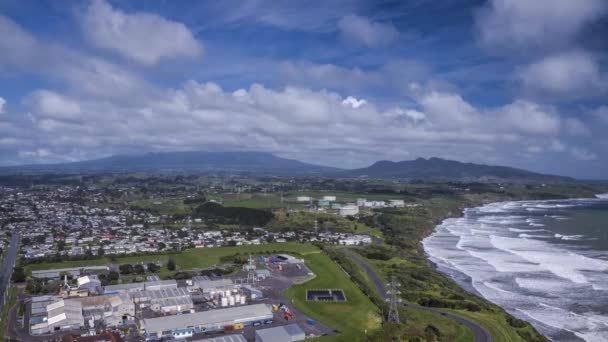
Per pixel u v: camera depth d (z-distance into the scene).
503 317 143.38
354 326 131.75
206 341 115.50
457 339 121.69
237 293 160.50
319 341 119.81
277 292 164.50
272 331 122.25
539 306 163.75
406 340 120.56
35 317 131.62
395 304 140.50
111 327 128.88
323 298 157.62
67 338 117.44
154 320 128.00
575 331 140.00
